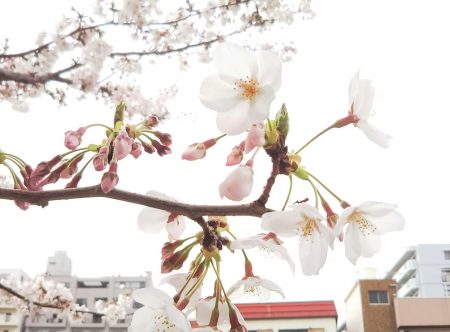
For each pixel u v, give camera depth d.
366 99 0.22
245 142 0.20
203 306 0.21
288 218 0.20
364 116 0.22
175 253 0.22
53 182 0.25
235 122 0.20
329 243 0.19
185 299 0.21
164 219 0.24
